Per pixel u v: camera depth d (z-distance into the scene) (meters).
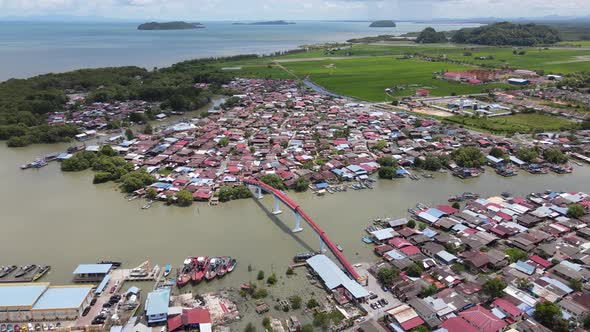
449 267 89.62
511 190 137.50
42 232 107.00
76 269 87.19
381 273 84.50
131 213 118.69
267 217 116.25
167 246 100.19
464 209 120.25
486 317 71.06
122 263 92.69
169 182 138.50
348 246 100.44
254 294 81.38
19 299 74.38
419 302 76.25
